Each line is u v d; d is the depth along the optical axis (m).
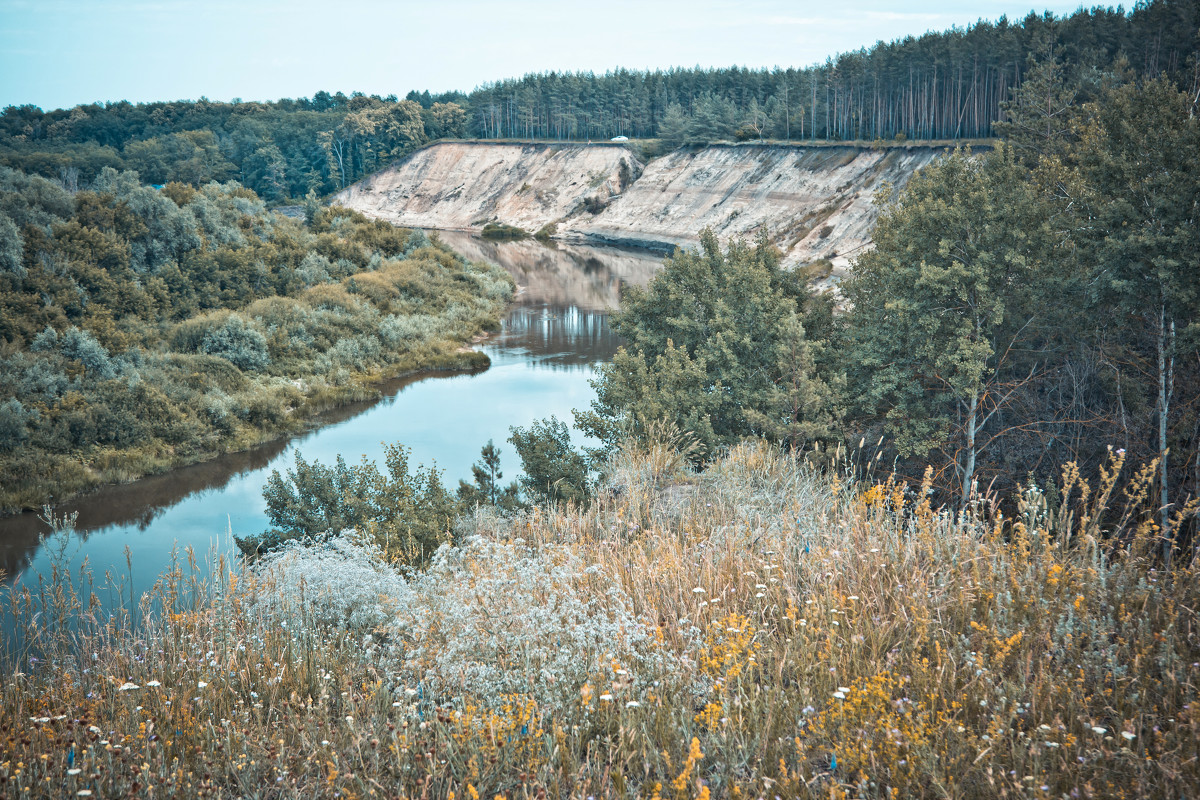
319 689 5.89
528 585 6.70
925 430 16.31
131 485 26.80
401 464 15.83
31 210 44.81
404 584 8.56
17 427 26.89
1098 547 5.93
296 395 35.88
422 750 4.53
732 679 4.95
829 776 3.98
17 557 20.53
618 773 4.05
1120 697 4.23
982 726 4.18
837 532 7.31
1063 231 17.08
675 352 20.50
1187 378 15.48
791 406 17.81
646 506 11.70
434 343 46.62
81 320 37.53
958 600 5.49
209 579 9.13
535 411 34.66
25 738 4.98
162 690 5.99
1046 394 17.22
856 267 20.94
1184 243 13.88
